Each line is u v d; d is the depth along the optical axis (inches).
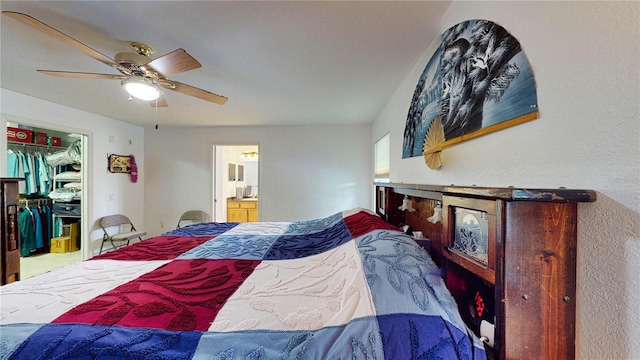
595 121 23.6
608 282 22.4
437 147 56.1
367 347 26.5
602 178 23.1
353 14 53.7
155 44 65.2
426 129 64.9
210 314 32.7
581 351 24.1
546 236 24.5
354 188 171.2
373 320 28.5
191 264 51.2
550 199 23.2
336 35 61.6
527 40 31.5
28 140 155.3
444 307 30.1
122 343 28.0
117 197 161.2
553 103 27.9
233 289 39.4
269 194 175.2
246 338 28.6
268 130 175.6
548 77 28.5
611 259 22.2
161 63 61.4
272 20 55.9
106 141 152.0
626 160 21.3
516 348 24.8
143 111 136.6
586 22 24.5
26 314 32.9
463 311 36.9
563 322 24.6
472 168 43.5
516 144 33.1
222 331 29.7
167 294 37.9
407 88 83.6
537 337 24.7
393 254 38.4
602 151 23.0
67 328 30.0
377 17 54.7
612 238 22.2
